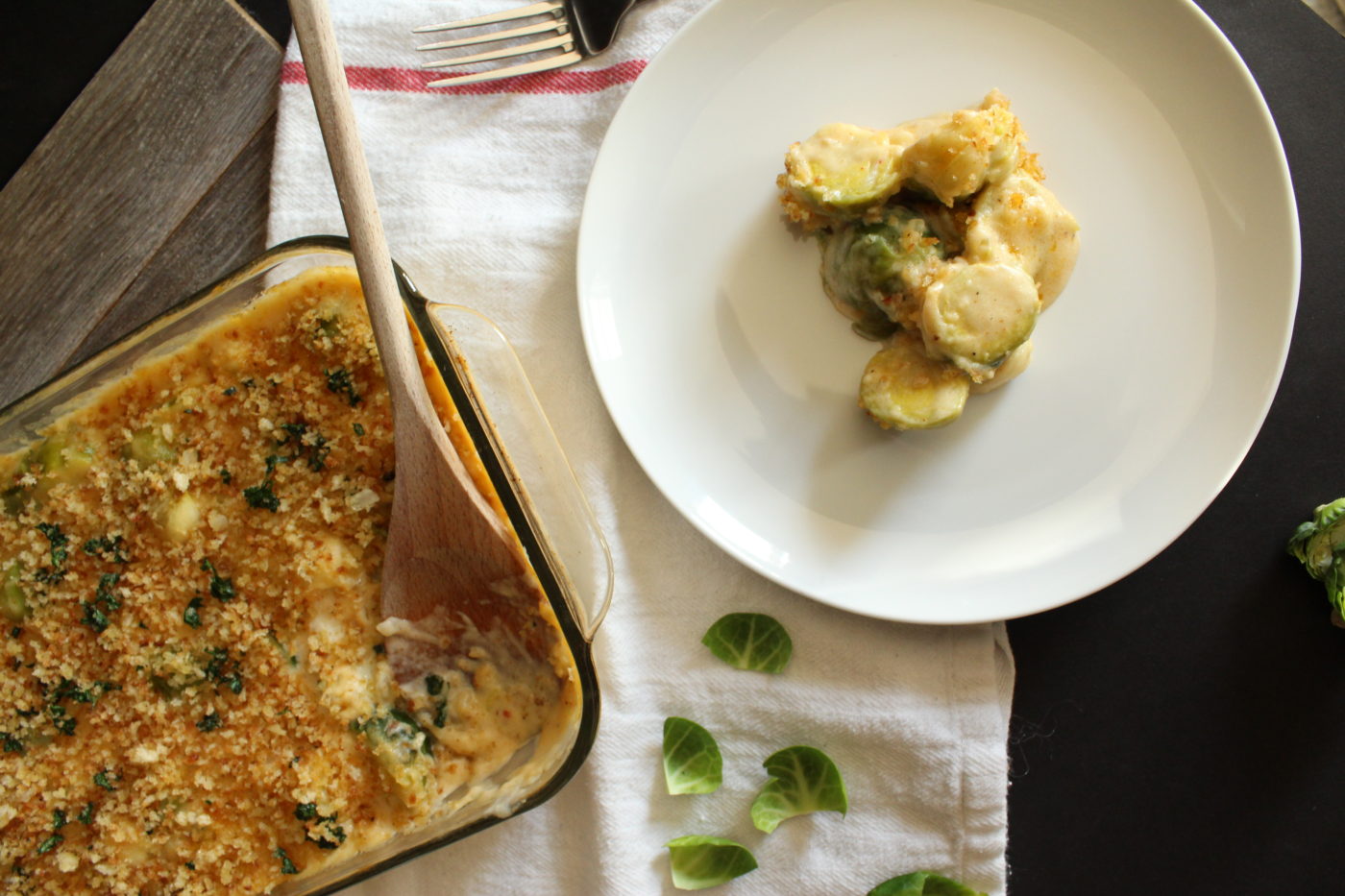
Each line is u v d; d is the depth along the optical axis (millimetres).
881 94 676
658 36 695
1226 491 678
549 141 699
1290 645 669
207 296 637
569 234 694
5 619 653
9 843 643
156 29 699
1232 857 665
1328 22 703
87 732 648
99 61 702
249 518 645
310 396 647
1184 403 659
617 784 674
